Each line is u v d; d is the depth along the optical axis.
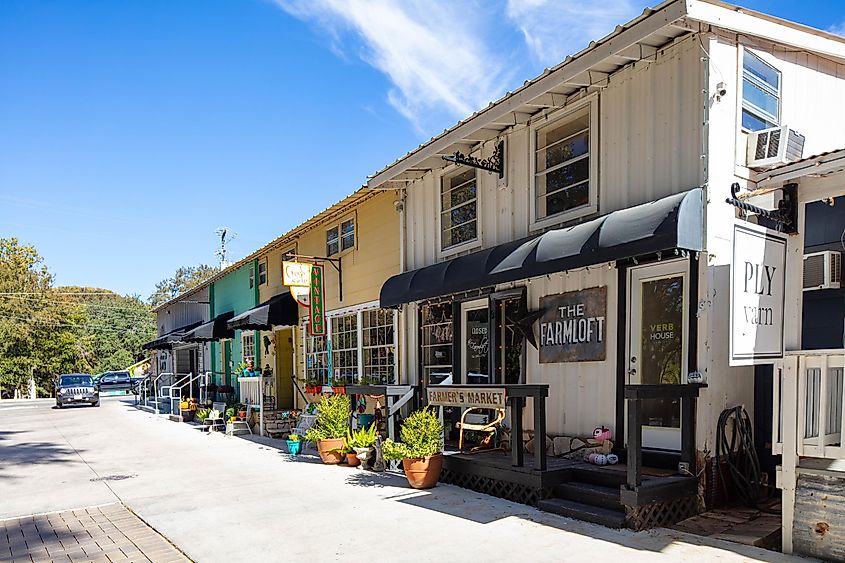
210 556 5.57
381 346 12.45
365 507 7.12
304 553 5.54
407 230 11.60
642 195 7.04
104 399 36.25
